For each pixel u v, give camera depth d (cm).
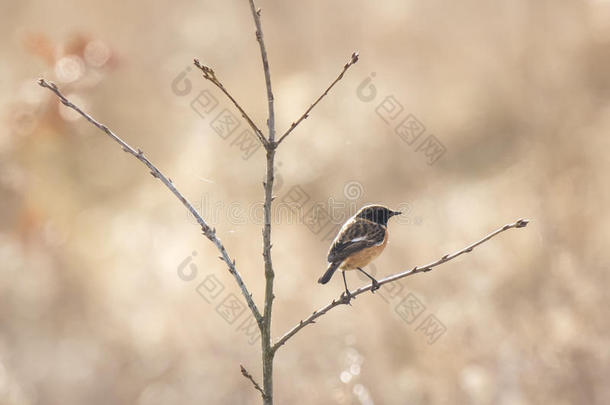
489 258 1171
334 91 1547
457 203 1345
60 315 1263
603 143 1354
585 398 957
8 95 1438
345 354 1070
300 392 1019
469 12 1761
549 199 1250
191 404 1090
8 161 1385
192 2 1869
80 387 1133
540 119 1516
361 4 1811
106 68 1398
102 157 1492
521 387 983
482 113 1595
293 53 1727
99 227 1403
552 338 1027
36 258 1338
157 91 1609
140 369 1152
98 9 1886
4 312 1253
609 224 1184
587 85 1576
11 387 1102
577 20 1662
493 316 1085
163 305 1223
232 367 1130
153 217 1399
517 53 1656
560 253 1143
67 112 1373
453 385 1005
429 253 1232
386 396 1011
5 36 1845
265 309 462
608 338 1009
